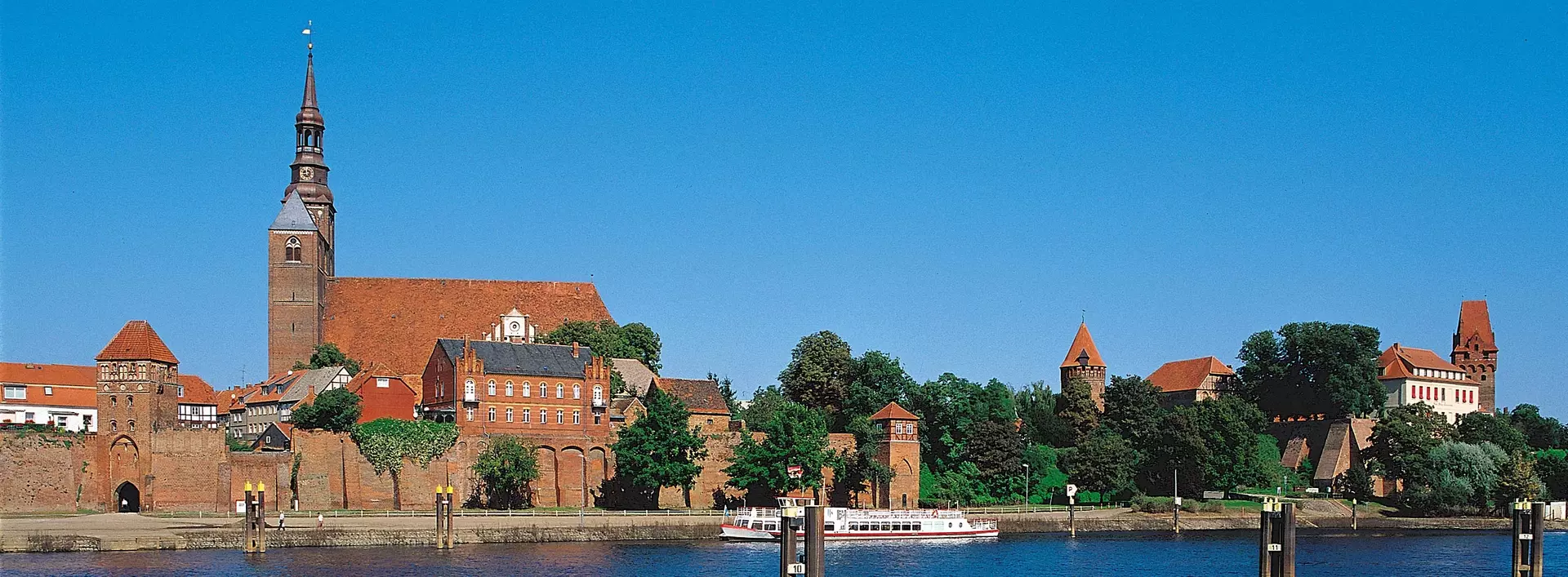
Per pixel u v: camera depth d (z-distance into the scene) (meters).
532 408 194.62
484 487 188.38
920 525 176.38
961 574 144.38
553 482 194.12
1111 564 152.25
